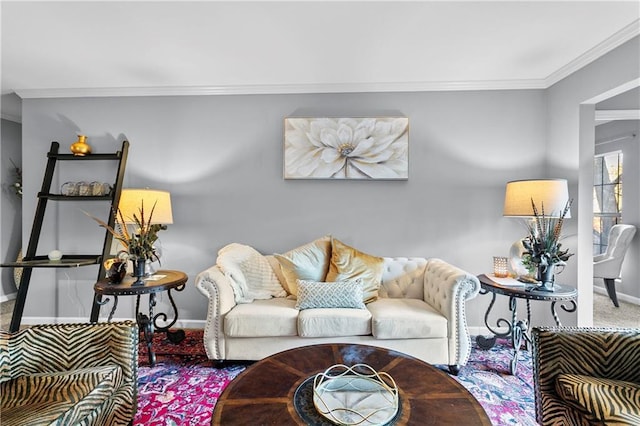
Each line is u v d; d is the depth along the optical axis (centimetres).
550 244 207
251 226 293
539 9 182
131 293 206
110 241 276
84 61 243
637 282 366
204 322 294
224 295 216
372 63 247
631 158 379
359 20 192
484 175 283
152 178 297
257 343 212
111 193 282
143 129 297
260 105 293
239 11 183
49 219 301
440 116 285
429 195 286
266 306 222
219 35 208
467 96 284
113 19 190
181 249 296
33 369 134
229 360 229
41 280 302
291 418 103
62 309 301
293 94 291
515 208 232
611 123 402
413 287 259
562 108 262
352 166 284
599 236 426
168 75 268
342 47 223
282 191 292
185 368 219
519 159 281
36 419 103
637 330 136
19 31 202
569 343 135
